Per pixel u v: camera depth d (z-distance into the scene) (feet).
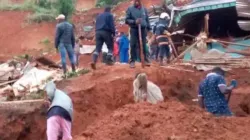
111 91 45.62
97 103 44.91
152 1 143.43
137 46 49.24
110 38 51.03
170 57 60.49
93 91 45.60
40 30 141.38
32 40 137.39
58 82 48.98
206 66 57.67
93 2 169.78
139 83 34.78
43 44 134.62
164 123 28.96
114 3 159.74
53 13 148.46
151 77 47.44
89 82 47.85
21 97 48.37
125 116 30.17
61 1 149.89
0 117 44.14
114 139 28.17
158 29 56.90
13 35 140.15
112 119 30.35
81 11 156.56
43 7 152.97
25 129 43.93
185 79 50.16
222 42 62.34
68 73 51.93
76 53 73.87
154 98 34.88
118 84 45.96
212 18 74.95
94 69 50.83
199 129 28.30
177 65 56.85
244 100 47.44
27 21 145.48
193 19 76.48
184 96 47.62
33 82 52.34
